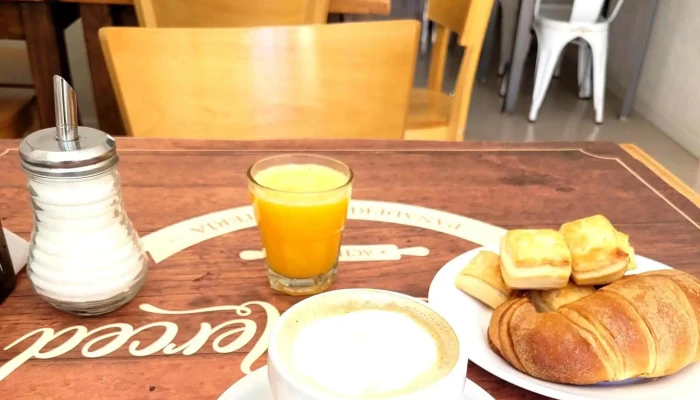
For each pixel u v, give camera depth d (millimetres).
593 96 3289
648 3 3010
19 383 444
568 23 2951
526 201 758
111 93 1630
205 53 978
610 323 430
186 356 478
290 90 1017
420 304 377
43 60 1551
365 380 312
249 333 509
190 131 1002
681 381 441
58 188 475
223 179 781
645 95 3256
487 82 3797
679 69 2936
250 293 565
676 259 638
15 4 1486
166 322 519
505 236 540
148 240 641
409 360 328
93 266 499
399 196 758
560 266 493
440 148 907
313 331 349
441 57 1640
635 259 583
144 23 1159
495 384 458
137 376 454
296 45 1000
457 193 772
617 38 3568
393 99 1053
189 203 721
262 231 559
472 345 468
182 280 579
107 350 481
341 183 597
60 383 445
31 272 510
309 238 542
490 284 522
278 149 875
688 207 756
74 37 2326
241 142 891
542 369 435
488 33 3699
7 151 835
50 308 529
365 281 587
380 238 662
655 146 2900
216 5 1179
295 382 306
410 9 4781
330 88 1028
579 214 731
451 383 315
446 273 567
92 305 508
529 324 453
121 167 800
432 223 697
